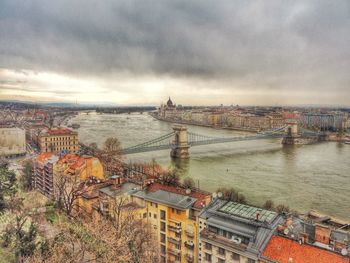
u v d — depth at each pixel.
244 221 69.75
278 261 60.66
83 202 98.56
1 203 82.31
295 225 70.69
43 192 132.25
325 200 141.38
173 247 82.56
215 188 155.75
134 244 65.00
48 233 72.69
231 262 68.00
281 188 159.88
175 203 81.44
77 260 53.34
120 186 99.12
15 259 57.59
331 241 64.62
